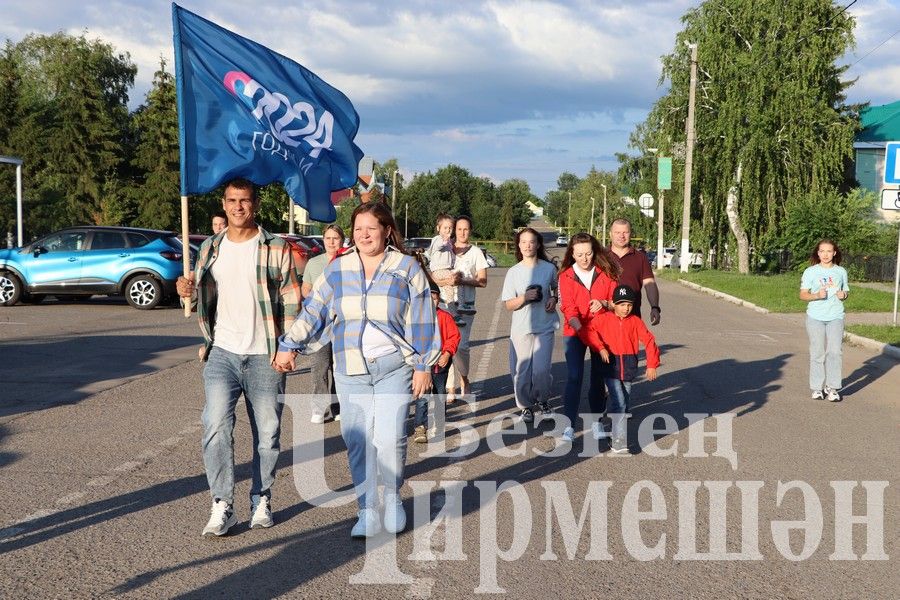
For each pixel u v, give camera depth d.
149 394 10.11
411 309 5.49
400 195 112.12
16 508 5.89
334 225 8.82
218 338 5.47
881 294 27.77
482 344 15.48
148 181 56.22
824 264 10.56
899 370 13.30
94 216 58.50
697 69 43.12
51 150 59.69
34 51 71.19
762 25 40.59
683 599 4.60
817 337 10.64
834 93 41.50
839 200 40.56
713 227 44.12
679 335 17.41
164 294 20.97
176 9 6.16
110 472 6.82
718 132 41.28
